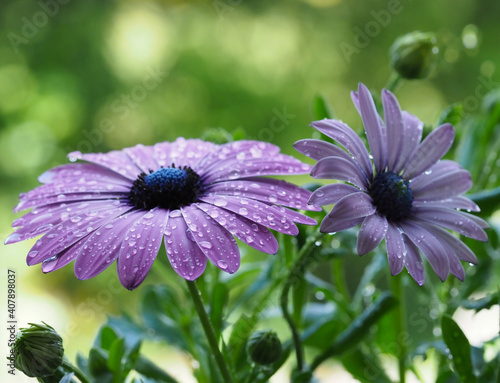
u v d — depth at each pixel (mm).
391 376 363
